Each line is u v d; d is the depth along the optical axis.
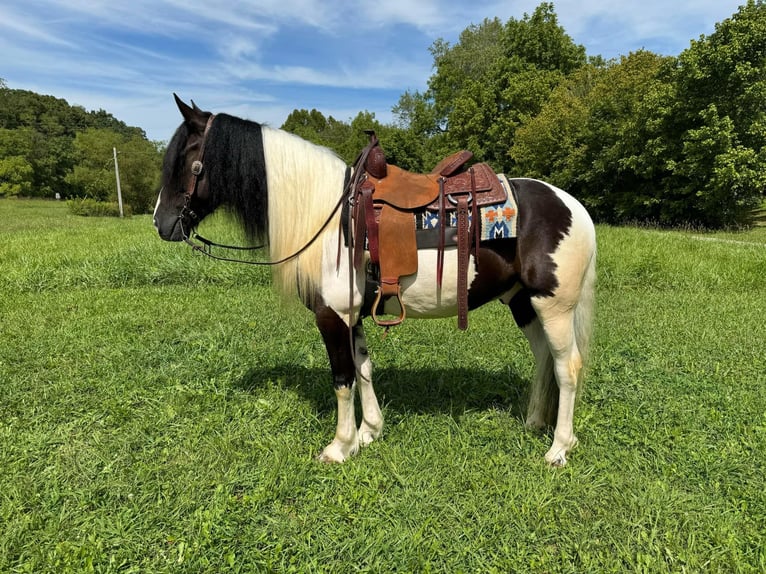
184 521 1.96
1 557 1.79
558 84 23.16
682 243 8.30
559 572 1.73
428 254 2.09
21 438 2.56
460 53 29.66
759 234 12.97
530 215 2.09
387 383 3.21
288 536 1.90
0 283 6.20
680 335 4.06
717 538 1.80
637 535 1.87
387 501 2.07
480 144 24.62
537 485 2.13
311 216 2.17
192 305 5.23
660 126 14.73
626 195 16.66
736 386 3.03
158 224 2.30
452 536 1.89
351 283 2.07
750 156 13.02
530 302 2.28
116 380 3.26
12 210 26.05
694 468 2.24
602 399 2.93
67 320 4.67
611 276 6.25
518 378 3.30
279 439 2.54
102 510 2.04
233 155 2.18
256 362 3.59
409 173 2.19
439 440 2.53
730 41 12.87
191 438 2.55
